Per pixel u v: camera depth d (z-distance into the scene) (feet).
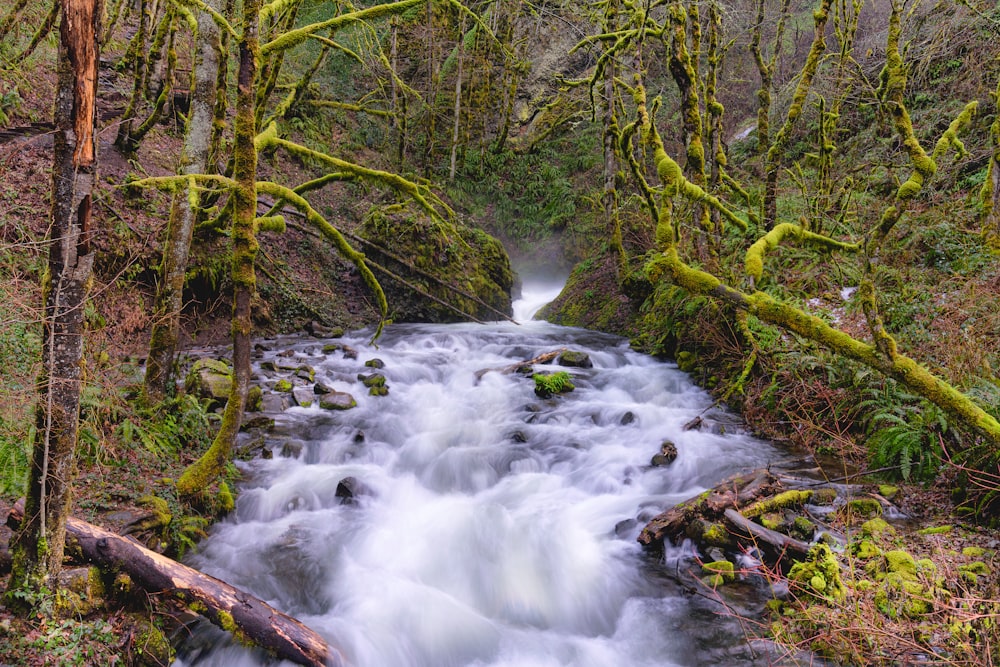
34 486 9.95
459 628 14.16
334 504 19.13
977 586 12.76
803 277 27.50
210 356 29.43
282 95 52.39
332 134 58.44
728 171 44.32
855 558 14.21
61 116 9.23
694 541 16.16
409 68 64.08
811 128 43.47
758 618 13.48
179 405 19.90
